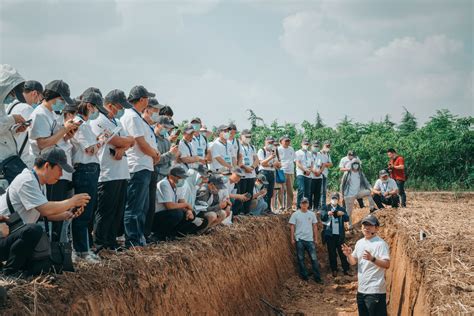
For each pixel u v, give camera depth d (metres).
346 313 14.59
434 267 9.46
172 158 10.46
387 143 29.72
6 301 5.62
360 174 20.64
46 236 6.46
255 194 16.06
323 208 18.73
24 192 6.48
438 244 11.19
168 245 9.73
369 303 10.78
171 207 10.34
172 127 10.54
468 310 7.14
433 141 29.72
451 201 25.72
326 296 16.33
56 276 6.55
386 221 18.52
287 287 16.31
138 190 9.20
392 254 16.19
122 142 8.35
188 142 11.91
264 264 14.64
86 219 7.80
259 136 29.75
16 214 6.43
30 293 5.93
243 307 11.94
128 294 7.45
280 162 18.39
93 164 7.93
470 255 10.20
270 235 16.00
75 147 7.88
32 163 7.65
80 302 6.44
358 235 20.06
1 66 7.30
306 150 19.23
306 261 19.28
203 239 10.91
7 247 6.29
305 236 17.95
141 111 9.40
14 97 7.40
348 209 20.72
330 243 18.50
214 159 14.07
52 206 6.55
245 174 15.21
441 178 29.56
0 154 7.16
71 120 7.42
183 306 8.86
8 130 7.21
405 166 29.86
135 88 9.28
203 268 10.08
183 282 9.07
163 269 8.55
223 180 12.41
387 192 20.14
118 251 8.70
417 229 13.51
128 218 9.20
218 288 10.59
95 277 7.06
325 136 30.20
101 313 6.71
